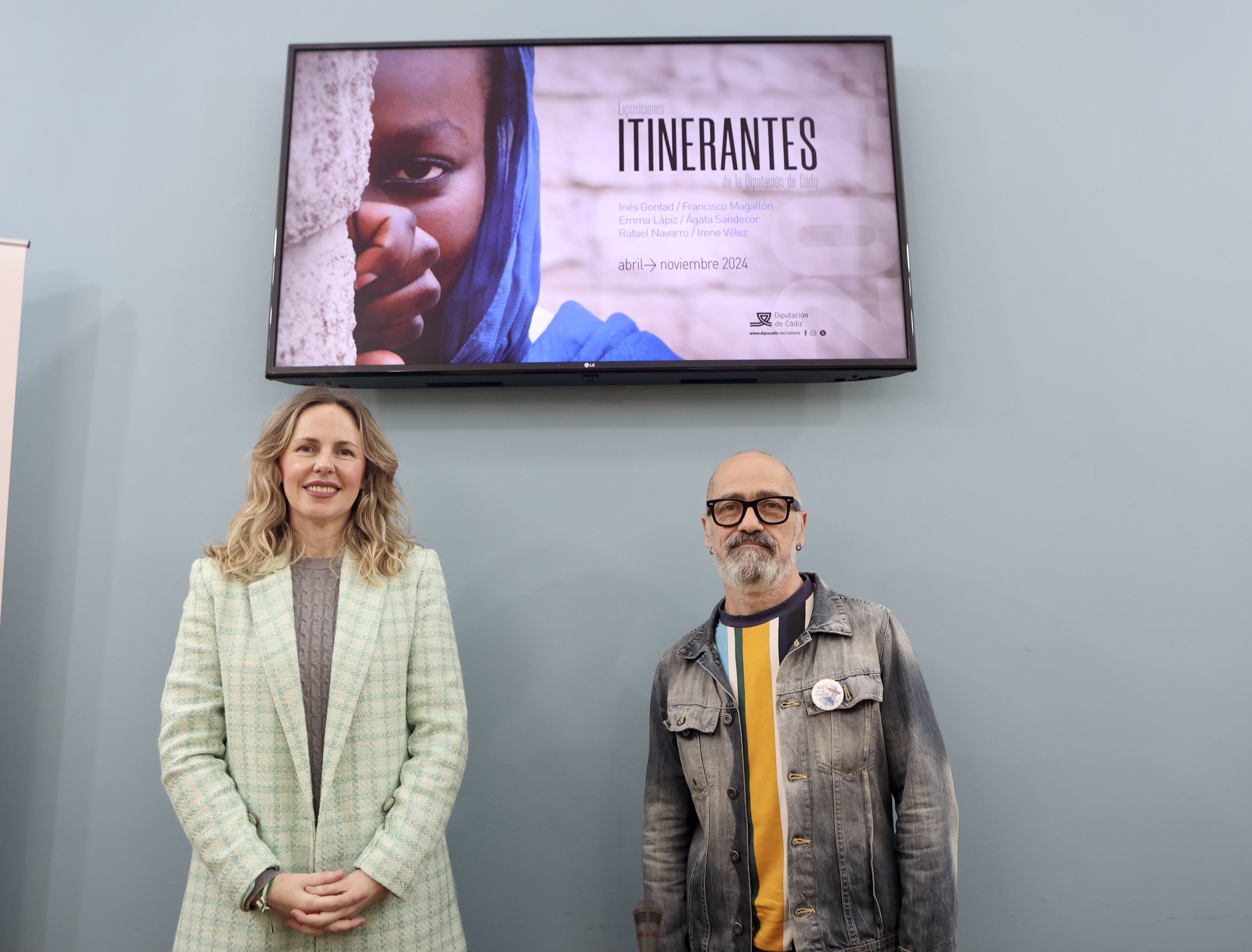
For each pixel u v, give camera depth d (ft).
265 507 4.94
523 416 6.34
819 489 6.26
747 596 4.91
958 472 6.29
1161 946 5.75
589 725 5.99
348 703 4.48
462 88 6.50
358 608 4.71
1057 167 6.70
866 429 6.33
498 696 6.02
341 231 6.28
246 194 6.63
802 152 6.48
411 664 4.81
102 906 5.76
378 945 4.27
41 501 6.19
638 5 6.85
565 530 6.21
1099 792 5.92
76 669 6.01
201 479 6.27
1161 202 6.64
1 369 5.69
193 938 4.27
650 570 6.16
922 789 4.40
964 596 6.14
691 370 6.08
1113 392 6.40
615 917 5.79
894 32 6.88
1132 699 6.03
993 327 6.48
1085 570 6.18
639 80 6.56
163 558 6.16
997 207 6.64
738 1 6.87
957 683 6.04
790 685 4.64
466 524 6.21
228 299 6.49
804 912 4.31
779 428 6.33
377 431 5.24
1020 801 5.90
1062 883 5.82
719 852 4.56
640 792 5.92
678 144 6.48
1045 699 6.03
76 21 6.82
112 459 6.26
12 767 5.89
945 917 4.21
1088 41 6.86
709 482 5.93
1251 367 6.43
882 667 4.66
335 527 5.05
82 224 6.56
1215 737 5.98
